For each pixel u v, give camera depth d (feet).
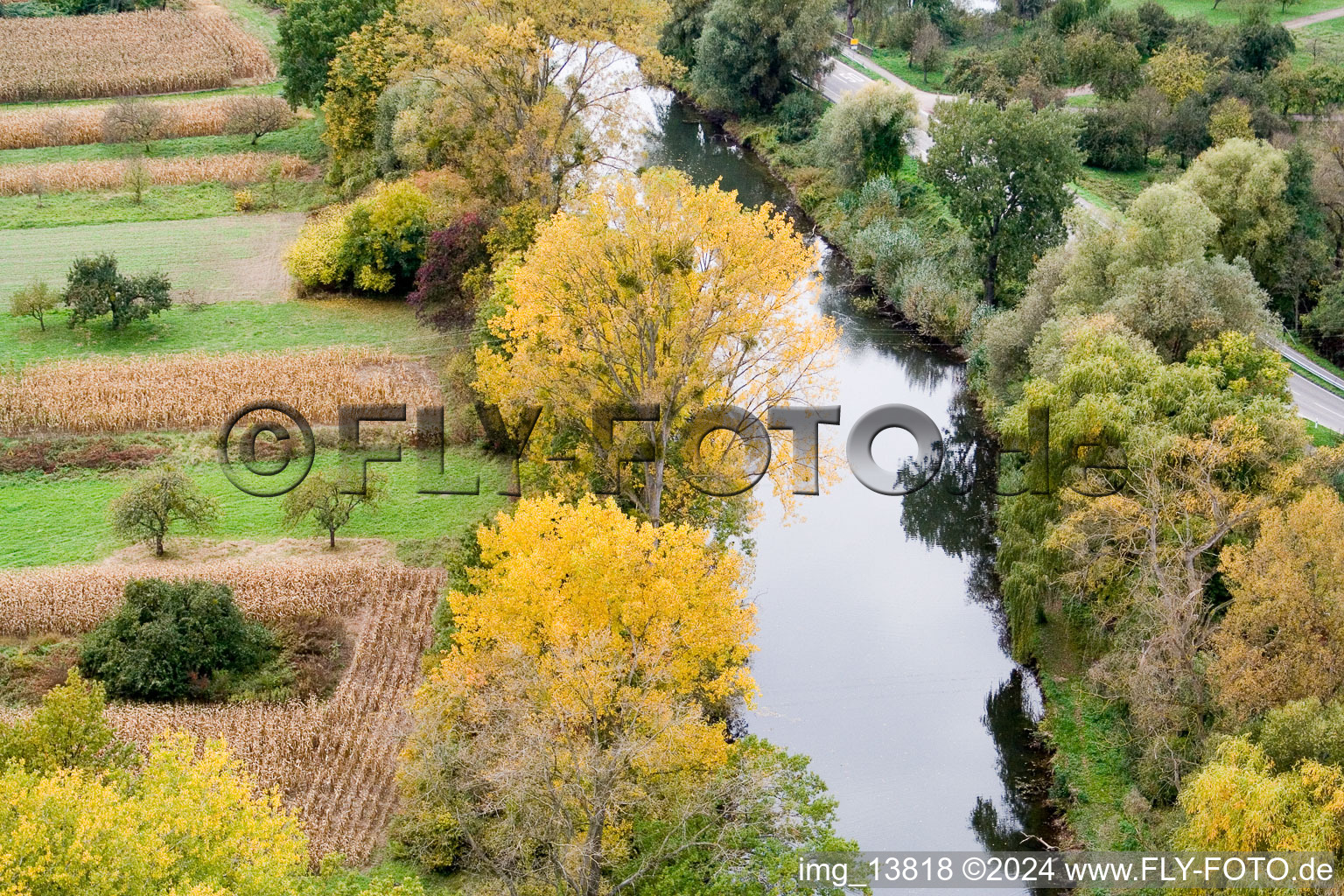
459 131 241.14
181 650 140.77
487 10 243.60
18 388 200.85
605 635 101.45
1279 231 243.19
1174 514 137.59
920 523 191.01
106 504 178.29
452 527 175.11
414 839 117.60
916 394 225.35
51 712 106.63
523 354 151.23
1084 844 129.39
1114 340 161.38
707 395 152.87
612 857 103.24
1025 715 150.00
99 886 84.48
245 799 97.66
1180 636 125.70
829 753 143.74
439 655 132.87
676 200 150.82
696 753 104.01
